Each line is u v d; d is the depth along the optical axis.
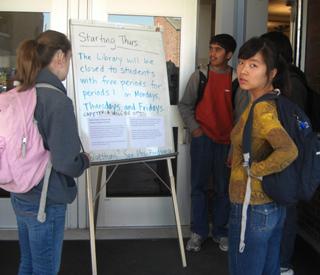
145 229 3.89
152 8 3.78
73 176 1.97
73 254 3.39
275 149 1.81
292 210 2.93
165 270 3.16
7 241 3.62
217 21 4.19
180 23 3.82
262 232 1.90
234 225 1.96
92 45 2.90
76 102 2.80
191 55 3.84
